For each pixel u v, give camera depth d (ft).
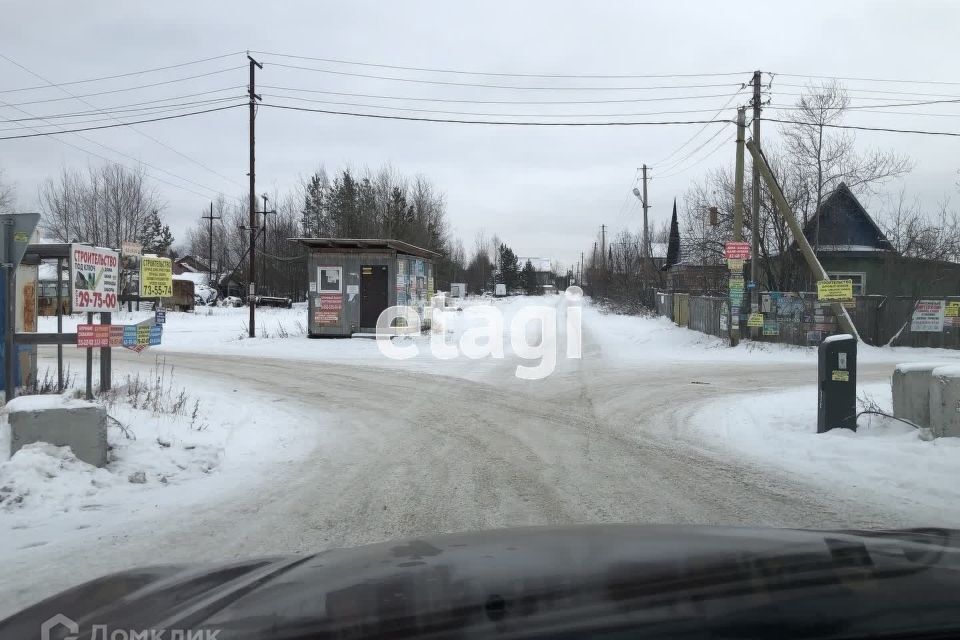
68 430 20.02
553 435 27.84
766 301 72.08
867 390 38.14
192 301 143.54
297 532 15.80
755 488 19.76
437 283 187.42
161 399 32.50
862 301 72.49
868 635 5.32
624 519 16.65
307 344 69.15
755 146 63.26
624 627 5.48
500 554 7.90
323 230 163.32
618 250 219.00
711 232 97.04
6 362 26.73
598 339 83.51
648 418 31.91
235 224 194.80
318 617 6.00
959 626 5.47
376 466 22.58
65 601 7.14
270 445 26.05
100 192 136.36
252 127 76.38
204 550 14.56
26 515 16.80
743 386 43.50
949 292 80.28
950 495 18.30
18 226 26.81
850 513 17.20
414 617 5.86
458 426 29.71
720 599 6.01
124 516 17.03
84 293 27.96
